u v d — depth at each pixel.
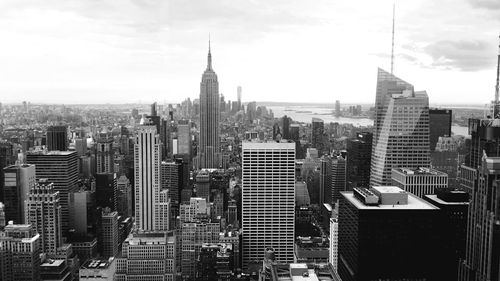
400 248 122.56
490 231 118.62
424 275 124.06
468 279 124.44
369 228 121.88
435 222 122.69
